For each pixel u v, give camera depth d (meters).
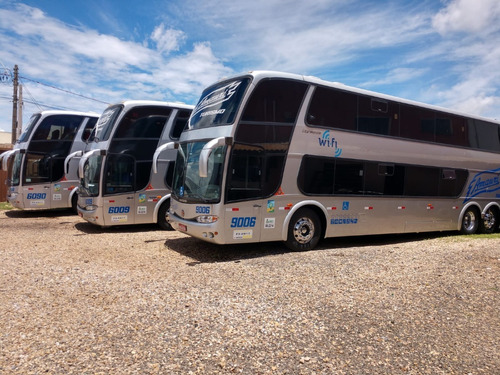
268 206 9.02
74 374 3.65
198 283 6.52
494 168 14.52
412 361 4.01
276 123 9.13
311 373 3.77
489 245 10.14
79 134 16.48
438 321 4.98
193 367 3.83
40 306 5.33
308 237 9.73
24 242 10.18
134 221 12.27
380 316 5.12
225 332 4.60
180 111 13.31
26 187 15.34
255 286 6.34
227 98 9.09
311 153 9.64
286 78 9.33
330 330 4.68
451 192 13.00
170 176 12.86
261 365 3.89
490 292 6.07
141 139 12.52
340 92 10.27
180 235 11.68
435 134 12.52
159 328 4.68
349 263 7.93
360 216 10.57
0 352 4.04
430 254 8.85
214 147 8.12
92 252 9.04
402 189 11.54
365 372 3.80
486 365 3.95
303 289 6.19
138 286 6.30
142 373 3.70
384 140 11.09
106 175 11.93
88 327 4.68
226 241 8.50
